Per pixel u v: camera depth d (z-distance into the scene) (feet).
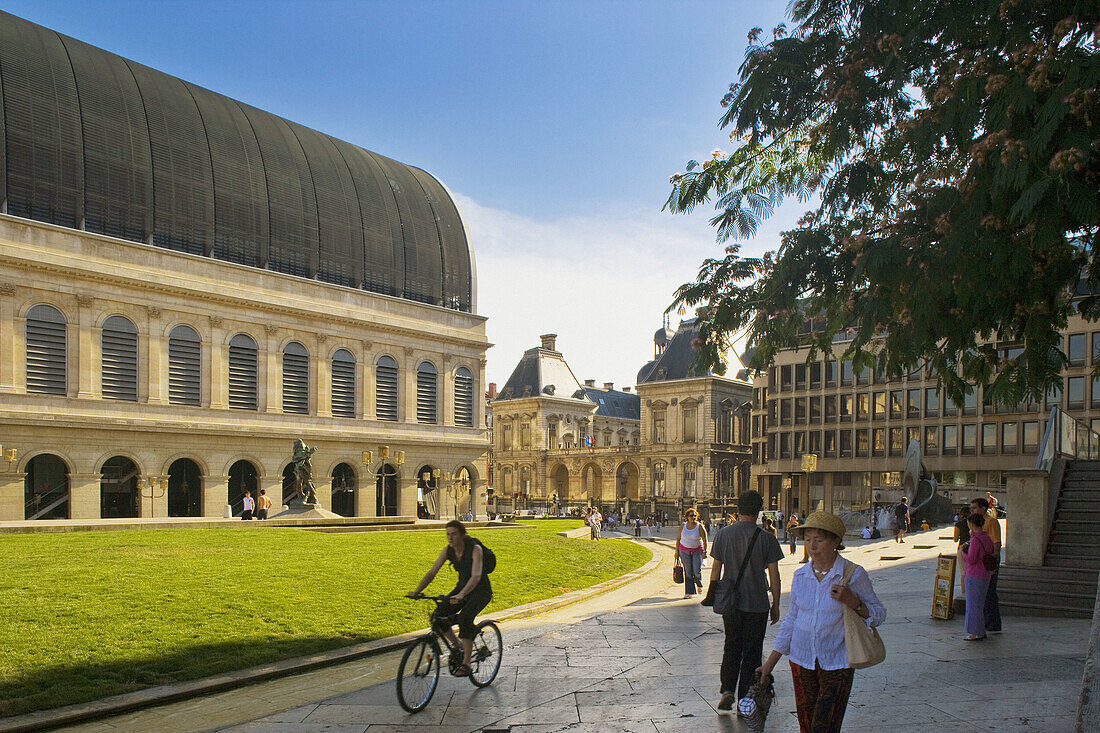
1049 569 58.08
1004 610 54.08
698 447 351.87
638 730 29.17
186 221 194.70
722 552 31.22
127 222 183.93
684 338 371.56
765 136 41.37
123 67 196.34
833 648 22.38
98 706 35.91
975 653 40.78
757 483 337.52
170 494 189.37
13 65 171.73
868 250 37.04
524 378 418.10
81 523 119.34
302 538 100.63
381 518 151.64
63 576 61.98
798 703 22.85
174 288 187.83
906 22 36.40
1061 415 76.13
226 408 197.16
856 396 253.03
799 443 265.95
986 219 32.81
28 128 170.19
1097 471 73.00
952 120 33.83
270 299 205.77
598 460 382.83
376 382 232.53
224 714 35.09
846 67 37.88
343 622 55.52
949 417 230.68
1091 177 31.50
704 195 44.68
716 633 49.96
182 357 191.42
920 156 36.58
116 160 183.32
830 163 43.11
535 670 39.27
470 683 36.58
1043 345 37.58
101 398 176.24
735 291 44.55
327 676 43.14
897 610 55.98
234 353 201.57
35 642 44.86
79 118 178.70
